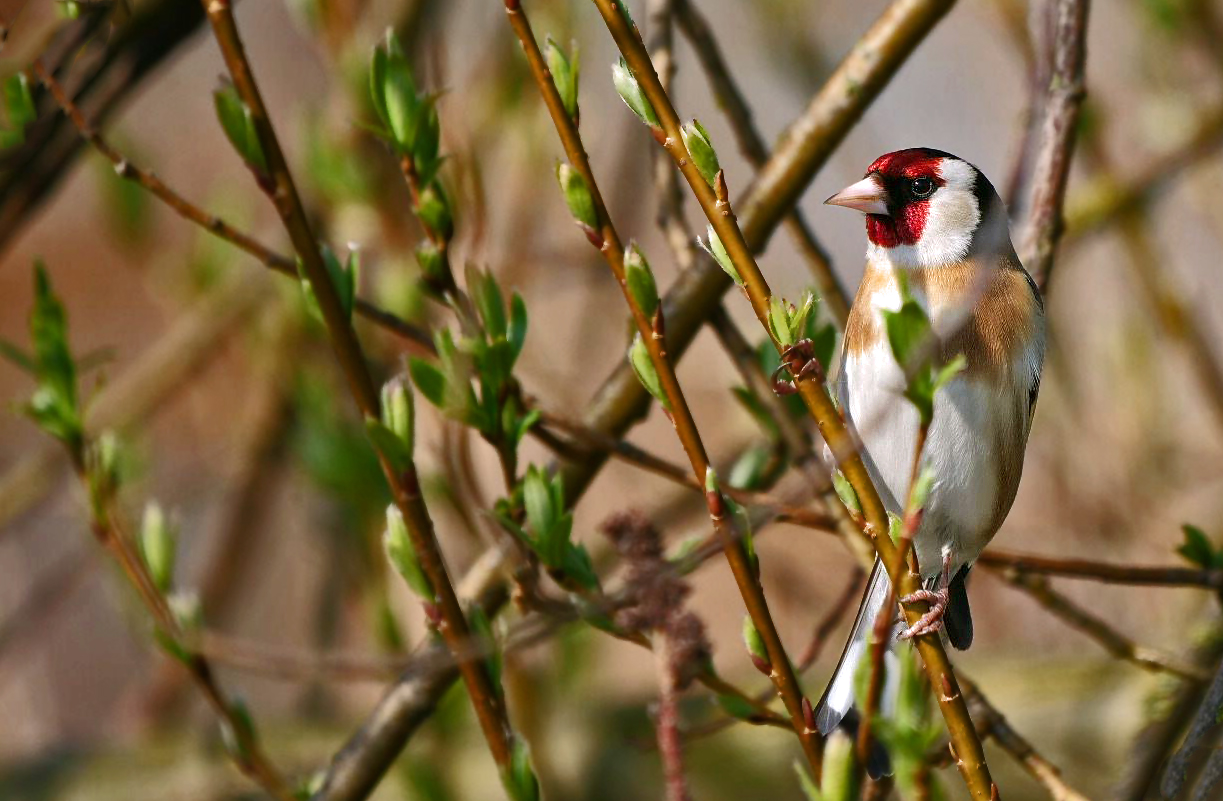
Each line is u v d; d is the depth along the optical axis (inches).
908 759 160.9
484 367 197.6
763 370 247.4
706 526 399.5
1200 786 196.7
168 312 585.9
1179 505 439.5
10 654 513.3
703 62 275.7
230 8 186.1
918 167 269.1
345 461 315.6
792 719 177.8
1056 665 390.9
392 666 211.9
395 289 314.7
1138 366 422.3
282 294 344.2
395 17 321.7
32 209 274.4
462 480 271.4
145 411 403.9
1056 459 424.8
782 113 479.8
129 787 394.0
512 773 189.8
